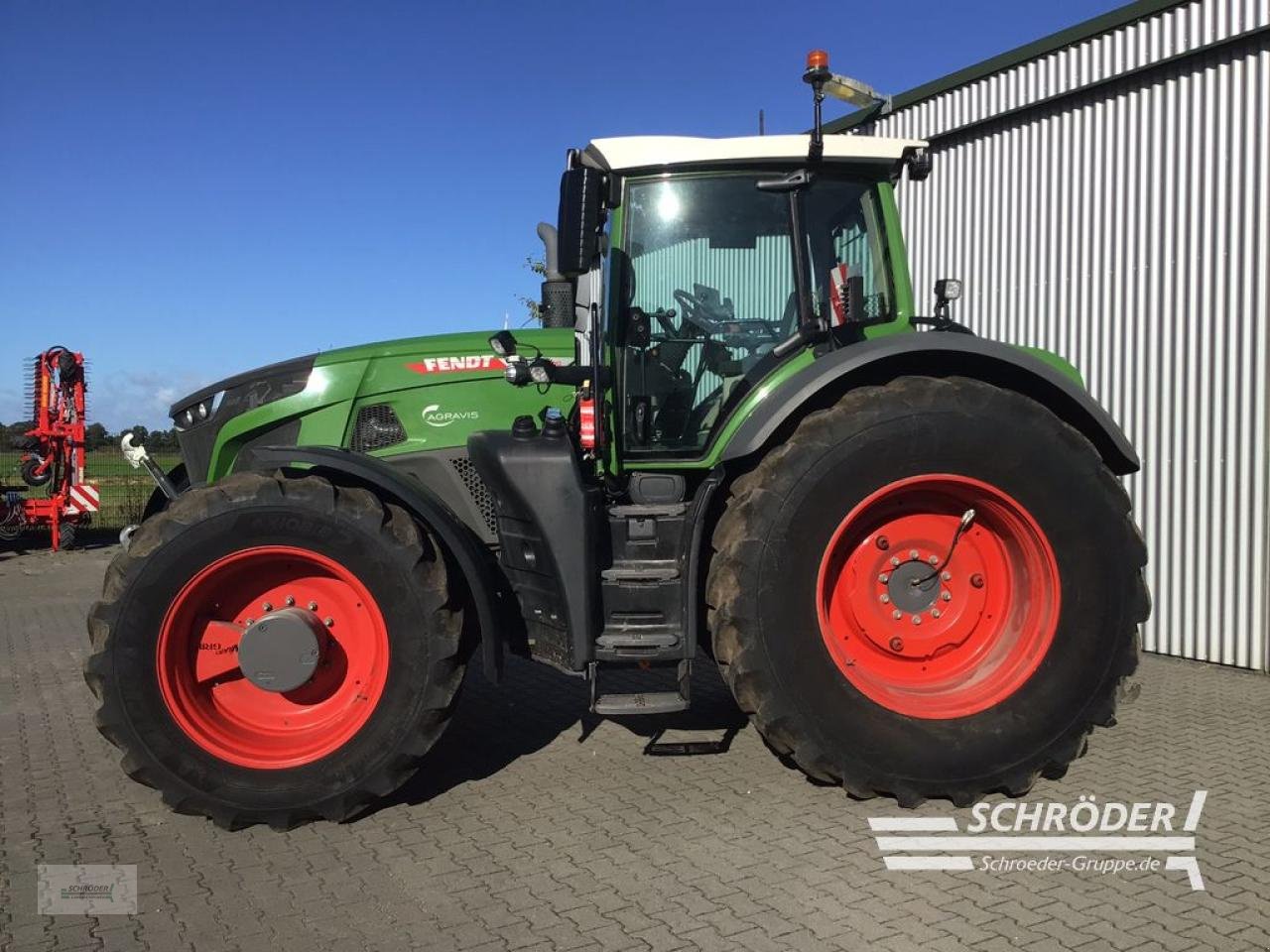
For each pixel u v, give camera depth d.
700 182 4.12
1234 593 5.88
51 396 13.09
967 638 3.93
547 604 3.81
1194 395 6.04
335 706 3.76
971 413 3.70
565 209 3.76
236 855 3.42
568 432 3.89
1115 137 6.46
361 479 4.01
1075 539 3.74
